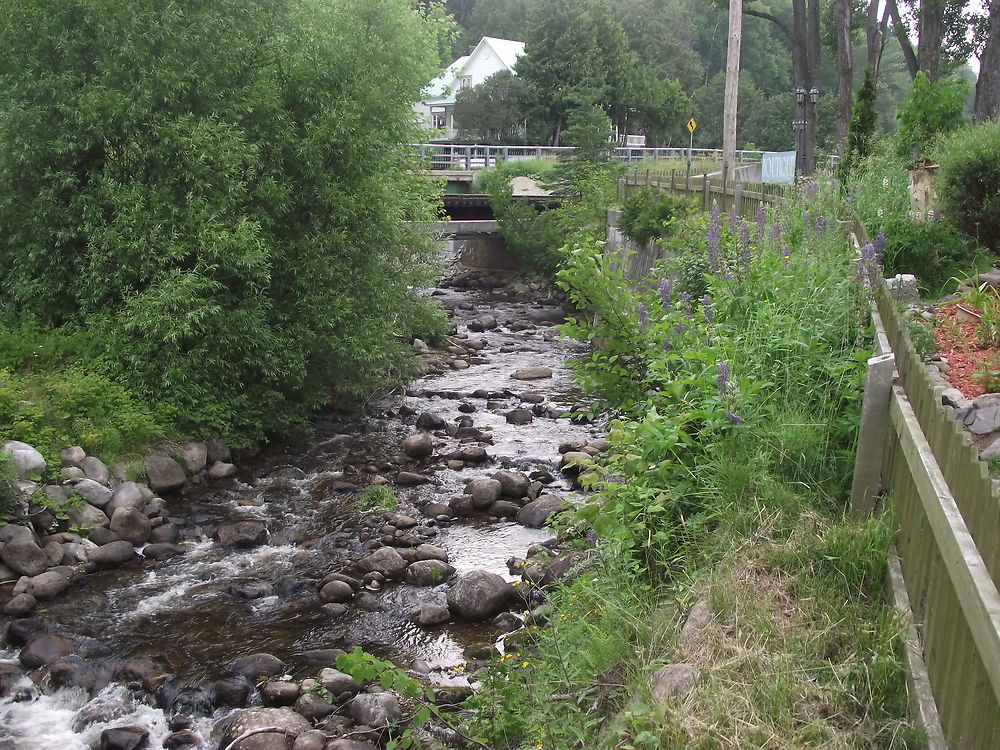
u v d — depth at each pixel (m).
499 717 5.38
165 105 13.40
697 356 6.76
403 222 18.61
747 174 37.19
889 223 10.35
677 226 16.56
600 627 5.47
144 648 8.04
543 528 10.60
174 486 11.95
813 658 4.18
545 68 60.16
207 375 13.26
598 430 14.76
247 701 7.21
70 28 13.13
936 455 4.04
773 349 6.89
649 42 72.38
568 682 5.00
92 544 10.07
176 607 8.87
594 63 60.47
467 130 60.84
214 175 13.34
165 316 12.45
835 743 3.64
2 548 9.46
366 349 15.30
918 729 3.57
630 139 71.44
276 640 8.17
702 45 84.12
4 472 9.91
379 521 10.92
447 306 29.33
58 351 12.95
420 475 12.46
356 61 15.27
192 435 13.03
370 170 15.30
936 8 31.33
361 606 8.78
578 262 8.44
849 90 34.91
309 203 15.09
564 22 61.09
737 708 3.87
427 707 5.03
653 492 6.00
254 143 13.88
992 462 4.97
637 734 3.83
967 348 7.14
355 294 15.53
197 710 7.13
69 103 12.93
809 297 7.40
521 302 30.95
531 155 47.75
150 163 13.32
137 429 12.11
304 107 15.06
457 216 36.72
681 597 5.09
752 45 82.94
